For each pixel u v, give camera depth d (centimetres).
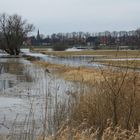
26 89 2497
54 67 4872
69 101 1120
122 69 958
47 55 10812
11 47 10975
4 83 3072
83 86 1281
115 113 886
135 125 877
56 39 16838
